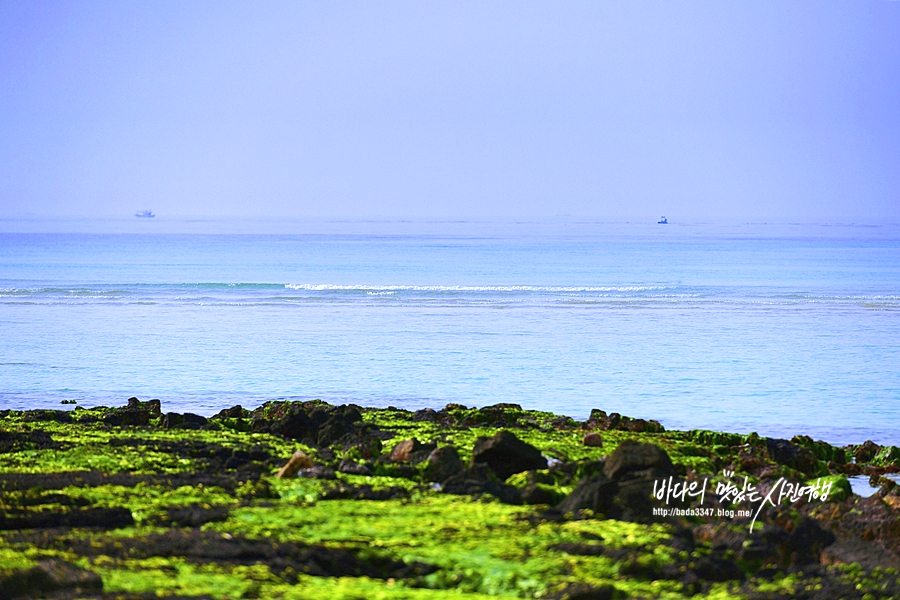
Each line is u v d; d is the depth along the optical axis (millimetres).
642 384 81125
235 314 151500
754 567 25641
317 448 42406
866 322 139500
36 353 101500
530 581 22953
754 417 66438
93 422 51438
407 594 21922
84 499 30078
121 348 105875
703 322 139000
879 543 28922
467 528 27250
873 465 49750
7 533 26641
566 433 47094
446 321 139750
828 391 77625
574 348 106875
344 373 86938
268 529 26938
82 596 21047
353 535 26516
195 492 31531
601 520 28469
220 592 21484
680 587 23188
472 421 51031
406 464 36688
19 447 40719
